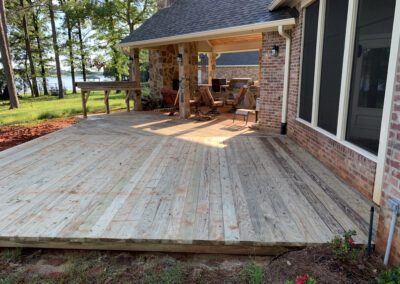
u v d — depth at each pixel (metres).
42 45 23.30
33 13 20.92
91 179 3.94
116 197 3.37
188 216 2.92
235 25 7.10
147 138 6.41
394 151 2.12
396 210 2.07
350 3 3.63
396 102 2.11
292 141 6.17
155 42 9.23
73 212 3.00
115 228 2.69
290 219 2.85
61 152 5.28
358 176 3.52
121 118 9.16
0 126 8.55
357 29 3.59
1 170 4.30
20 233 2.60
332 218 2.87
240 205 3.16
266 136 6.64
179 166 4.50
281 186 3.70
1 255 2.59
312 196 3.40
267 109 7.18
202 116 9.22
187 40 8.57
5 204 3.19
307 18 5.52
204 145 5.82
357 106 3.62
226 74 22.25
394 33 2.79
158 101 11.64
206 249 2.55
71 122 9.05
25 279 2.28
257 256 2.55
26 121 9.34
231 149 5.51
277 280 2.10
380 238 2.31
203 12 9.48
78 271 2.36
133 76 10.70
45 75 24.20
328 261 2.21
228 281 2.24
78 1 17.45
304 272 2.10
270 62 6.93
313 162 4.71
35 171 4.26
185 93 9.00
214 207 3.12
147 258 2.56
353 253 2.29
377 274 2.09
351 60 3.72
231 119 8.98
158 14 11.81
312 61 5.20
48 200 3.29
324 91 4.67
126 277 2.29
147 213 2.98
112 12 18.17
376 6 3.18
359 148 3.57
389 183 2.19
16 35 22.08
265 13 6.91
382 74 3.09
